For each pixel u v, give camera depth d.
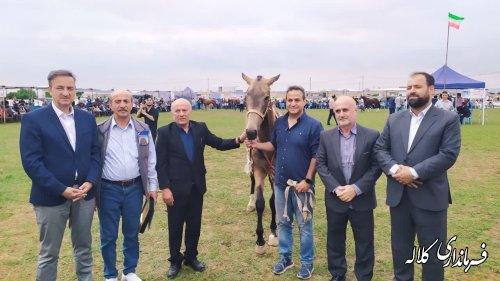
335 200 3.72
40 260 3.46
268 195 7.52
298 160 3.95
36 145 3.22
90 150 3.55
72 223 3.55
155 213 6.32
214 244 5.05
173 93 52.38
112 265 3.86
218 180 8.79
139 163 3.84
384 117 30.36
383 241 5.04
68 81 3.33
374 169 3.58
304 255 4.08
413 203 3.32
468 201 6.66
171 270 4.17
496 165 9.94
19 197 7.27
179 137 4.05
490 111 40.84
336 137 3.69
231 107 57.53
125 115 3.72
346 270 3.93
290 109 3.95
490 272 4.12
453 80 22.70
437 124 3.21
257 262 4.52
